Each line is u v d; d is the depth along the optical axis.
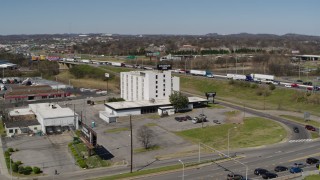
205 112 172.12
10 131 138.88
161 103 177.25
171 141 127.06
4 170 101.06
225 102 197.38
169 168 95.94
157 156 111.31
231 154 109.19
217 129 141.12
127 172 96.75
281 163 100.12
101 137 133.38
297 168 92.31
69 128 144.25
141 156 111.62
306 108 177.25
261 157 105.75
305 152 110.25
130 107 169.38
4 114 158.50
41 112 151.50
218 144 122.00
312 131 136.38
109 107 173.88
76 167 102.62
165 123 152.75
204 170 94.81
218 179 87.69
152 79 185.50
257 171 91.06
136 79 195.50
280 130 137.62
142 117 165.50
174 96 172.25
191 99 186.75
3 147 123.12
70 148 120.06
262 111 172.75
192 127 144.88
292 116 160.88
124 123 155.00
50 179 93.50
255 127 142.88
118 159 109.12
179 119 156.00
